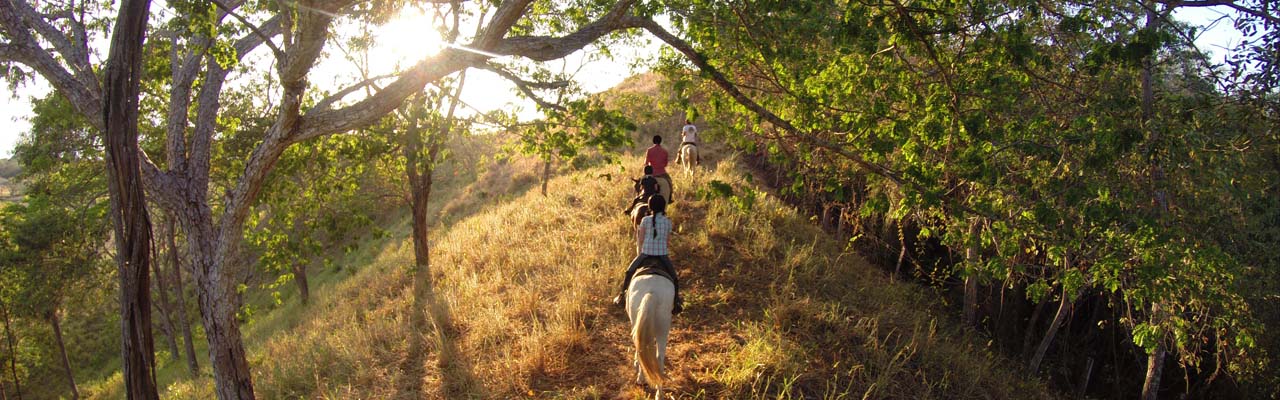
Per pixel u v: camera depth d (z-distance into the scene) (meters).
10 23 6.73
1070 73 8.50
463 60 6.62
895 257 16.17
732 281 11.08
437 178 34.53
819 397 7.69
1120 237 7.12
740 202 7.25
